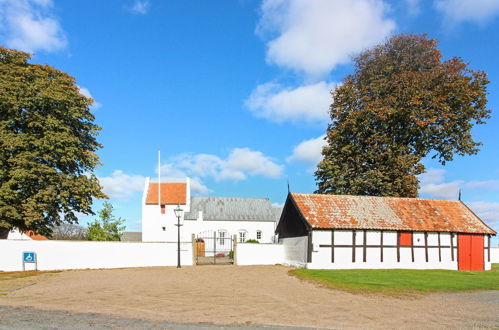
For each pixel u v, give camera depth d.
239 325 10.48
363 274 23.05
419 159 35.91
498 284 19.89
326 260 26.56
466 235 29.59
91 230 37.88
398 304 14.05
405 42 38.78
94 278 21.06
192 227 50.72
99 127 31.39
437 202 31.61
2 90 25.61
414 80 35.66
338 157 38.75
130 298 14.52
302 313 12.25
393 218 28.73
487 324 11.12
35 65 29.02
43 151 26.55
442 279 21.31
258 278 21.28
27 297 14.65
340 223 27.09
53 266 26.34
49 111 27.91
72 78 30.47
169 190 53.41
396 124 37.19
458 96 35.34
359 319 11.53
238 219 51.69
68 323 10.33
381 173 35.81
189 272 24.30
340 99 40.41
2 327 9.81
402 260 27.84
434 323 11.16
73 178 27.81
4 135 25.41
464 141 36.03
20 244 25.84
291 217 29.88
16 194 25.16
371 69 39.53
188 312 12.11
